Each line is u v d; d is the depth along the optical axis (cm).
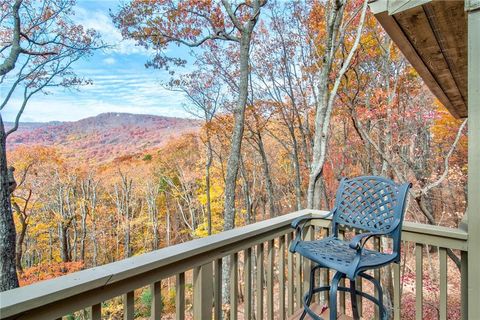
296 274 205
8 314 71
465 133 662
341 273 137
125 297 101
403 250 656
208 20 838
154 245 1819
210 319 134
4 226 572
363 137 682
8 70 659
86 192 1664
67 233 1526
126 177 1795
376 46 705
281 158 1443
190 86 1095
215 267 138
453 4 149
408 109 727
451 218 806
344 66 439
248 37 745
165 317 927
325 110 437
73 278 87
